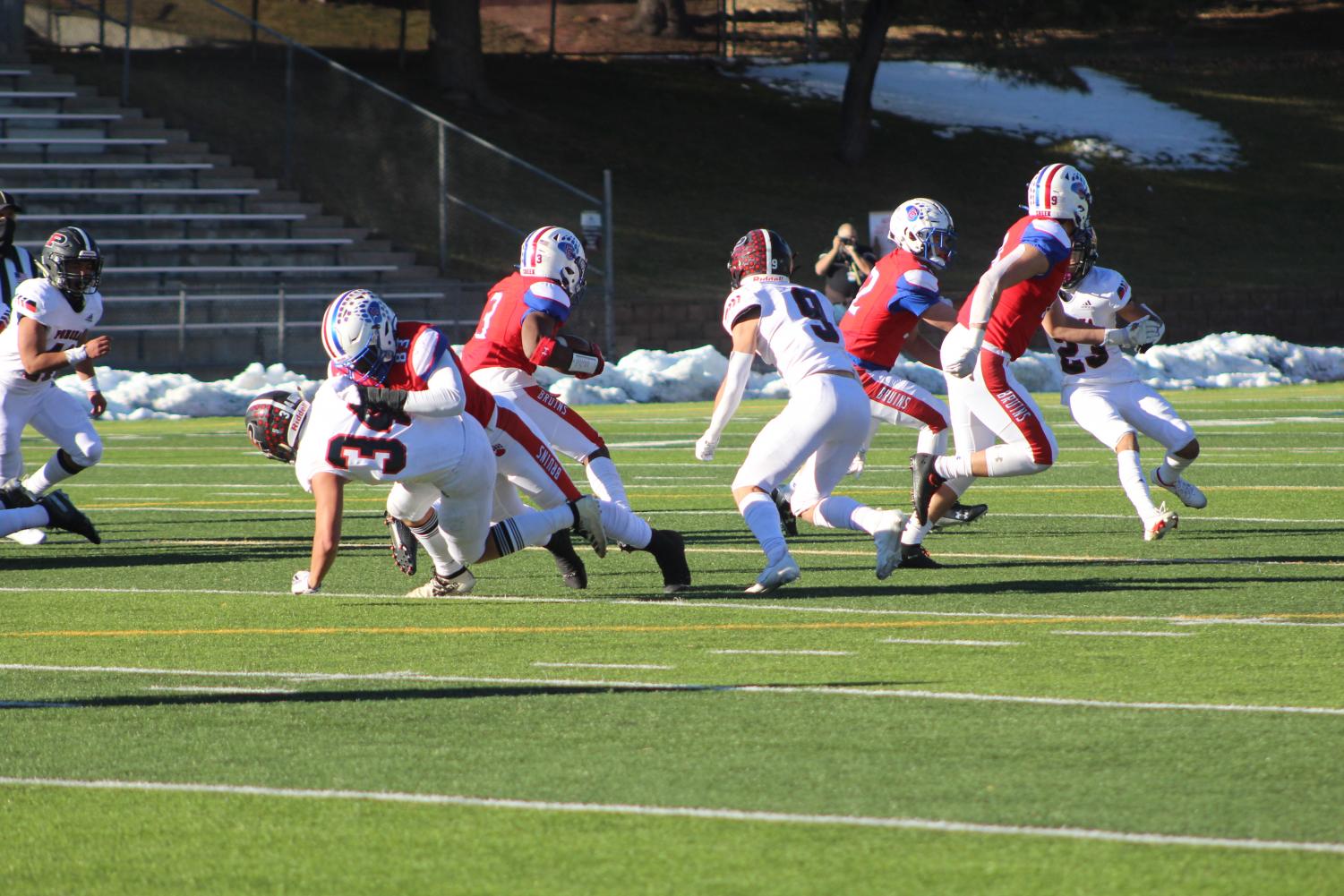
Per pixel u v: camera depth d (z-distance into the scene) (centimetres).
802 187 12381
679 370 7812
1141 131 14112
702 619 2308
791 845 1287
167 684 1903
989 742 1588
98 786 1486
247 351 8281
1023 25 12206
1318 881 1188
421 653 2075
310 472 2261
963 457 2686
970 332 2556
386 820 1371
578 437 2795
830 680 1886
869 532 2506
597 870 1238
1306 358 8906
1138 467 2841
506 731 1658
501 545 2398
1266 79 15362
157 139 9588
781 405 7388
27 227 8769
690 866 1243
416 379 2219
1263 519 3359
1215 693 1792
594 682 1891
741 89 13912
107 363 7975
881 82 14525
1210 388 8325
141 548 3155
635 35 15038
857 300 2909
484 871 1243
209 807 1416
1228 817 1338
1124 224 12500
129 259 8844
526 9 15275
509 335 2734
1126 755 1530
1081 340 2873
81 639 2195
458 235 9438
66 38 9969
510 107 12719
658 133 12800
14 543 3225
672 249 11031
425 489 2327
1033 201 2622
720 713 1728
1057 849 1265
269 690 1862
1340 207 13162
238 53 9719
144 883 1234
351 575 2777
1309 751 1538
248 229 9238
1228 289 11488
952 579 2650
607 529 2511
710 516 3584
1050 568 2750
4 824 1380
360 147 9538
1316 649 2034
